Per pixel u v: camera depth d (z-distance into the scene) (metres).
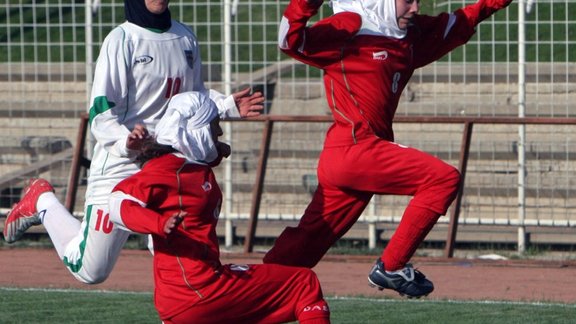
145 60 24.25
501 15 49.44
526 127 46.56
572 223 43.41
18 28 55.81
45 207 26.39
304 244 23.27
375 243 44.81
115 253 25.25
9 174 48.31
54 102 51.28
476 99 47.84
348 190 22.77
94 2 46.69
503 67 47.59
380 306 31.34
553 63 46.06
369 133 22.19
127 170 24.56
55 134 51.03
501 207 45.66
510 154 45.69
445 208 21.92
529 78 47.38
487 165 46.06
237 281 20.05
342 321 28.81
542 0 44.31
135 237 45.72
